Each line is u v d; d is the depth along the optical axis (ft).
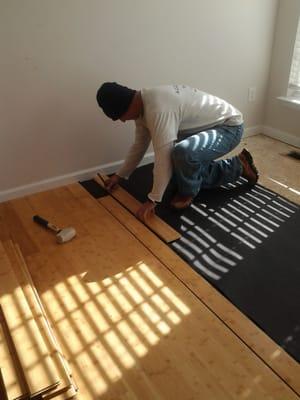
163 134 5.84
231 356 4.17
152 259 5.66
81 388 3.90
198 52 8.20
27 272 5.34
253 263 5.55
